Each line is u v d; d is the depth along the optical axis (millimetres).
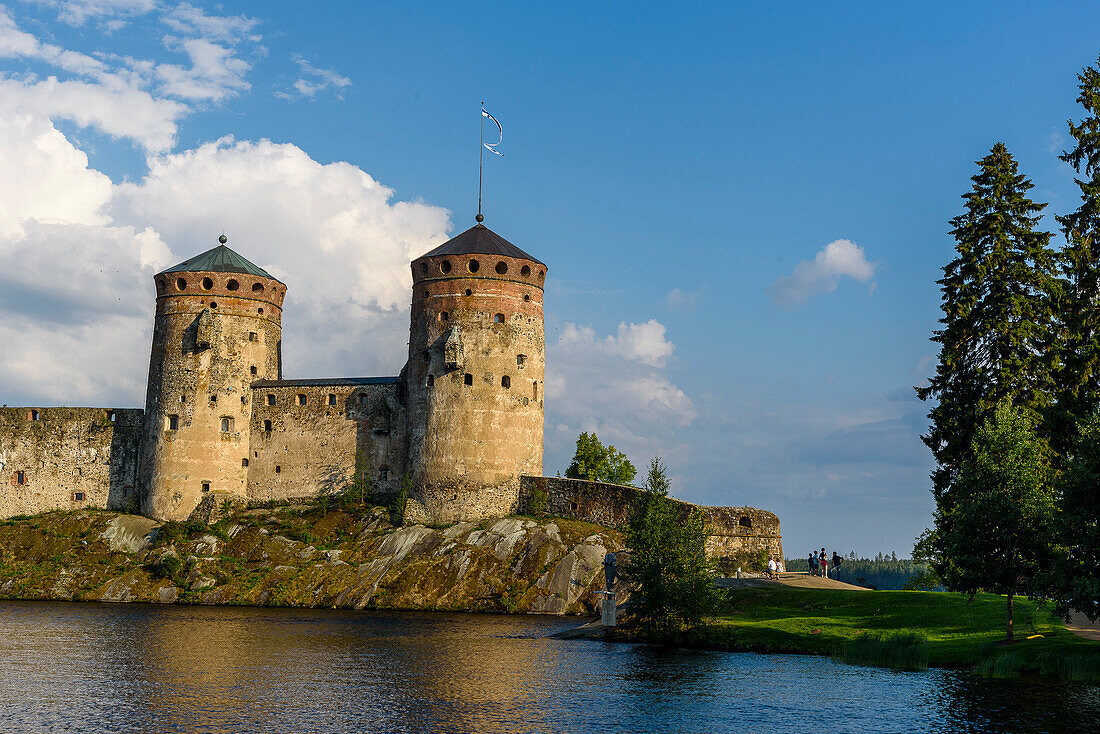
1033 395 69500
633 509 70125
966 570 50281
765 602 68312
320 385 105500
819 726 39750
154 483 104125
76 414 110125
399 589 87000
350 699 44812
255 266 112500
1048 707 41062
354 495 101375
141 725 39969
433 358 99312
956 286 75188
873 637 55469
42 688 46969
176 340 106000
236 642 62469
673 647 60438
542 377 101562
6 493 109125
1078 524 47188
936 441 74562
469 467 96750
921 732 38406
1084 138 70625
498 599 84250
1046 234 74062
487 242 102062
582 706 43562
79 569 96688
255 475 105750
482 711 42656
